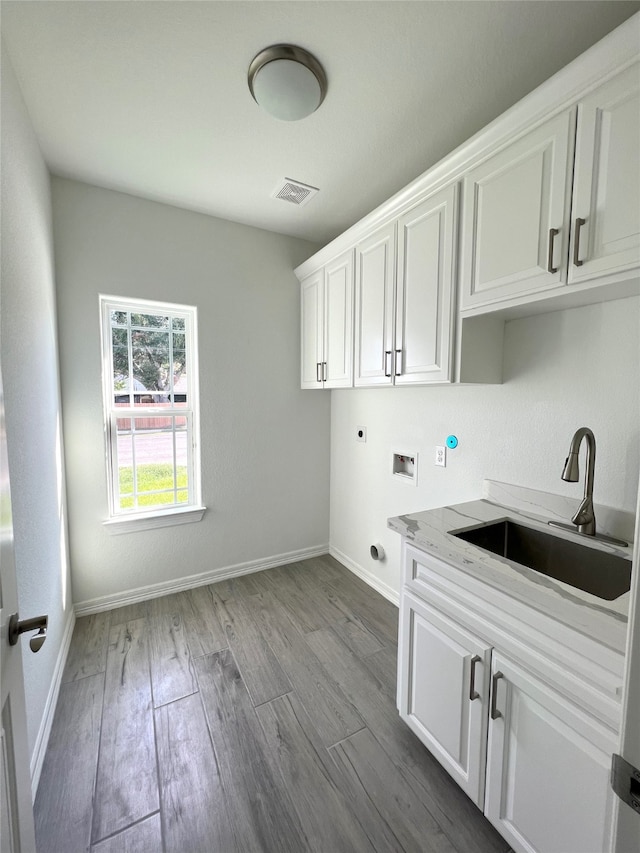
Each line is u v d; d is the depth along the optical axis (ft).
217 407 8.53
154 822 3.83
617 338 4.25
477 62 4.20
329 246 7.48
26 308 4.56
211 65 4.31
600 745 2.73
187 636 6.77
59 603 5.89
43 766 4.36
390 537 8.09
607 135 3.31
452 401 6.51
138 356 7.93
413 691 4.54
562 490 4.90
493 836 3.72
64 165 6.30
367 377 6.69
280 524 9.61
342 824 3.82
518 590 3.28
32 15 3.70
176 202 7.52
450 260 4.93
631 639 1.64
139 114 5.10
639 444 4.13
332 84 4.50
